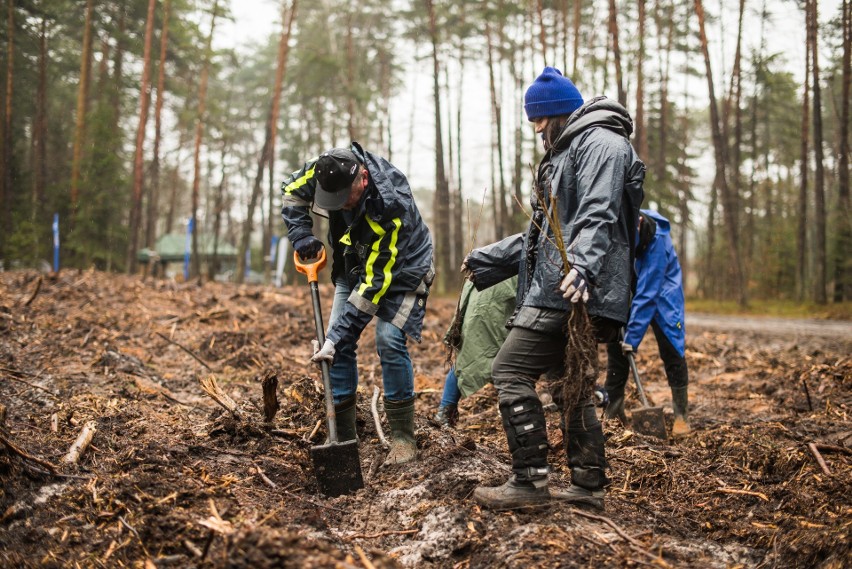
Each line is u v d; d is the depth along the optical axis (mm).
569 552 2592
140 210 25469
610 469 3785
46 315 7859
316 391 4328
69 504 2861
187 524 2680
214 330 7969
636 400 6180
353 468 3312
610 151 2736
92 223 24469
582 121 2857
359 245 3555
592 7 27703
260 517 2822
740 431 4605
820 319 17734
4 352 6043
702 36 21703
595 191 2693
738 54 27391
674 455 4023
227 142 46500
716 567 2641
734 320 17188
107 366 5840
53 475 3070
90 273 13148
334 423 3348
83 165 24938
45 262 23422
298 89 37188
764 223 36125
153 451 3443
